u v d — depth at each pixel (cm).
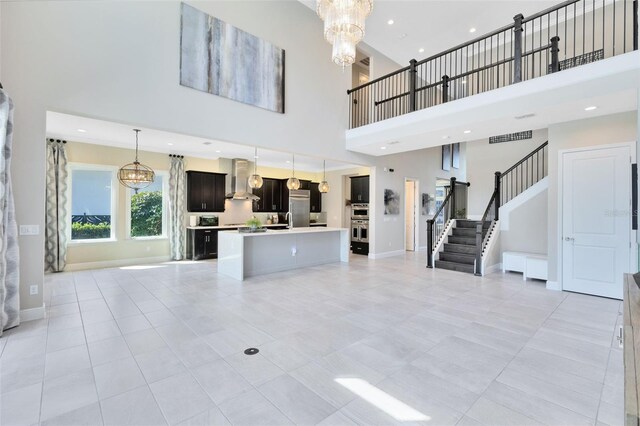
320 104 666
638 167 243
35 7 344
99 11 388
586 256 468
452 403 206
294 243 667
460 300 438
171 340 300
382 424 187
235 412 196
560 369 250
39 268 350
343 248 755
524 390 221
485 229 696
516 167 736
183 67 461
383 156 845
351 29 312
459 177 1225
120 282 534
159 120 438
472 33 731
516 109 448
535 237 618
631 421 68
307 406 203
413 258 821
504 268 622
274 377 237
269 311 387
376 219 825
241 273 552
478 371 247
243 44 535
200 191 809
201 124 482
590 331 327
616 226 441
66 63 363
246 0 539
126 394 213
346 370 248
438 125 543
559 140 490
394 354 275
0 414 191
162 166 768
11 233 320
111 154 691
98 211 687
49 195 605
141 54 421
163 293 466
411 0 615
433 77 962
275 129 583
